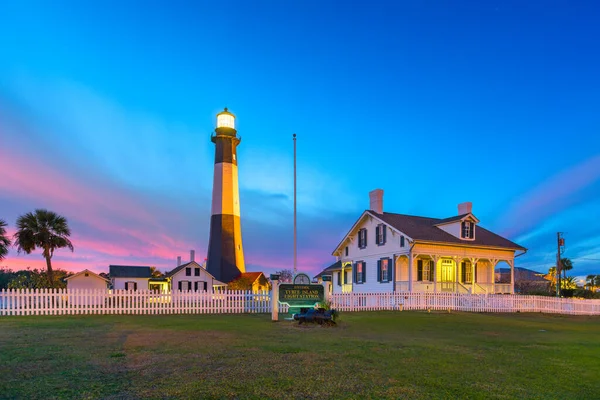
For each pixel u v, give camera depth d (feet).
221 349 30.81
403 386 21.40
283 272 231.91
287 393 19.60
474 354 31.42
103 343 33.12
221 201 177.06
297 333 41.96
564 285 203.51
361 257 120.98
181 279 173.58
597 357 31.45
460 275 112.16
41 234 122.42
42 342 33.53
